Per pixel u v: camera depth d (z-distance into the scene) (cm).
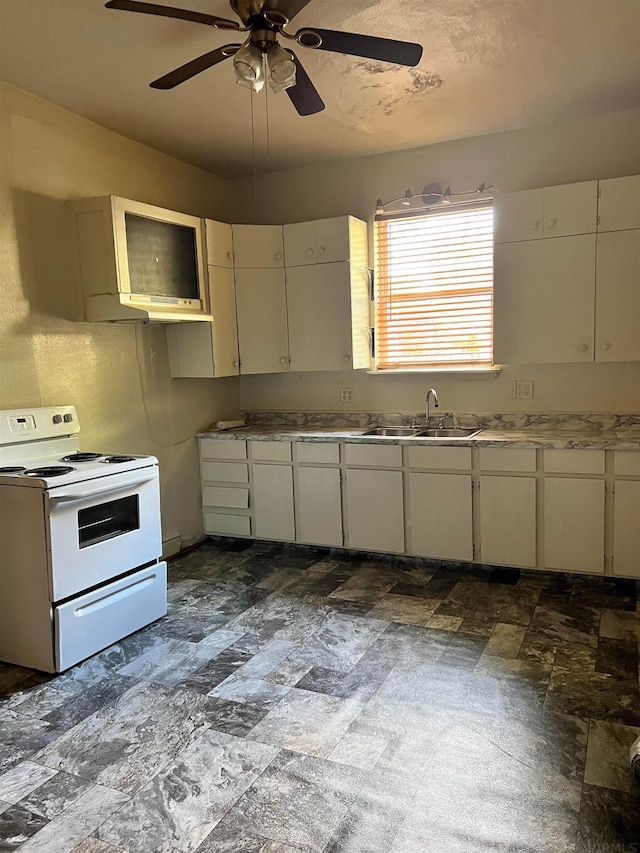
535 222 347
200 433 432
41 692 250
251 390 476
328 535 399
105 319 336
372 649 276
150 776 196
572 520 337
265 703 235
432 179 400
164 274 360
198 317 378
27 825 176
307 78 236
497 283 358
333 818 175
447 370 400
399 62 216
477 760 198
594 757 197
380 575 367
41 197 319
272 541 430
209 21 201
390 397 427
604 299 337
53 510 258
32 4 230
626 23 255
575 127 360
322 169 432
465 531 361
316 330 410
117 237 325
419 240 410
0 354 301
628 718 217
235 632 298
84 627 273
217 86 302
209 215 443
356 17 248
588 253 337
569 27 258
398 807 178
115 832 173
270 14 202
